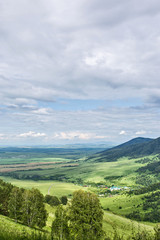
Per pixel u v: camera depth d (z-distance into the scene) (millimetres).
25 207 69688
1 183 115312
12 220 69250
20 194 75688
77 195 63375
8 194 87812
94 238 52938
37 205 70500
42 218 69812
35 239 16594
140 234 25516
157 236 24016
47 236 17922
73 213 59812
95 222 57188
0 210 81188
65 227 51594
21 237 16031
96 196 63094
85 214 58469
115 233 27703
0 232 15898
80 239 51062
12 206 71812
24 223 67875
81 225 56188
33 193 72938
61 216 52375
